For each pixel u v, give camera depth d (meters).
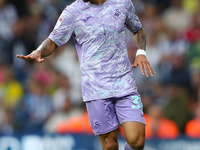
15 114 35.22
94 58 16.81
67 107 33.47
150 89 36.69
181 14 46.28
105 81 16.78
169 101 33.22
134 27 17.86
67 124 31.67
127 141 16.59
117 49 16.91
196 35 42.69
